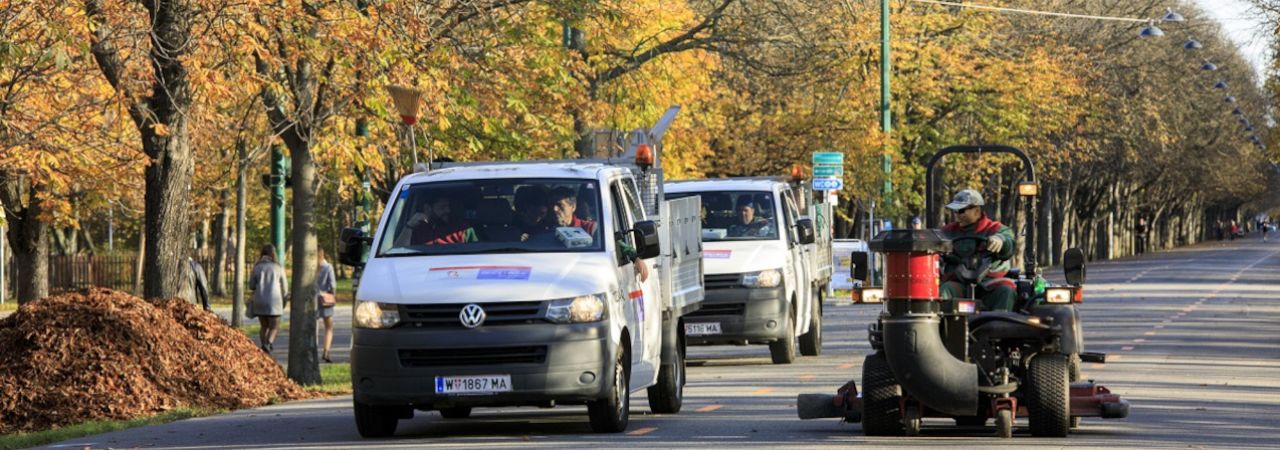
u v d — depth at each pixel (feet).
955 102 498.28
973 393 108.68
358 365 114.01
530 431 123.85
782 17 345.10
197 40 178.09
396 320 113.39
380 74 189.16
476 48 212.23
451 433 124.06
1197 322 301.02
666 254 141.59
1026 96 496.64
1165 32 584.81
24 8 168.35
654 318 132.46
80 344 154.61
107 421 144.66
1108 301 387.96
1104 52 557.74
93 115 224.94
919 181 487.61
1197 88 646.33
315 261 208.13
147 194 184.55
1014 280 121.19
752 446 108.27
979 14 491.72
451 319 112.88
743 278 197.77
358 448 111.65
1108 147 638.12
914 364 108.37
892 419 113.50
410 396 112.78
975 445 107.14
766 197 206.90
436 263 117.80
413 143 171.53
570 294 114.32
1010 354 115.14
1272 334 264.72
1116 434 116.98
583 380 113.39
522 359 112.68
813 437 114.42
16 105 213.87
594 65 296.51
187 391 157.99
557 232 121.60
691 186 209.26
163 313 164.76
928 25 480.23
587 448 108.47
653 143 171.53
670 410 138.82
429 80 189.57
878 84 451.53
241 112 241.96
